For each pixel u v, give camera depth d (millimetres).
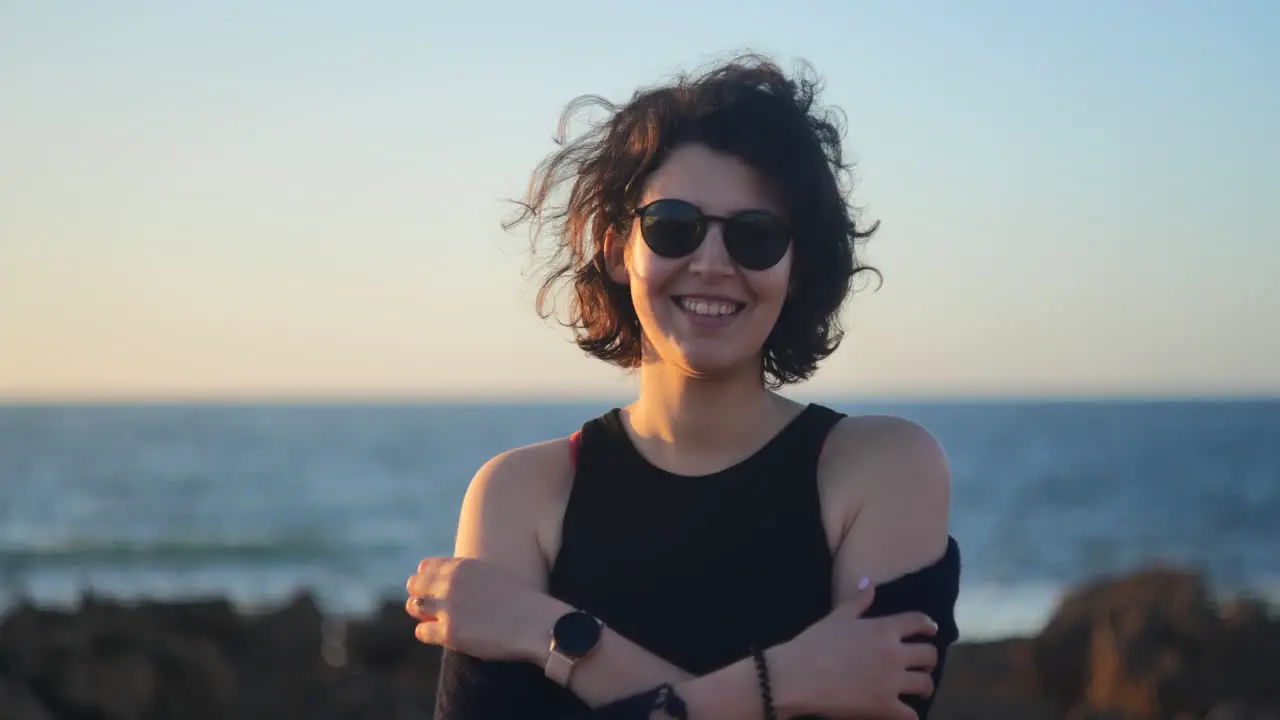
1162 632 10594
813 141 2264
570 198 2512
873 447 2229
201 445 80438
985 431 98875
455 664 2240
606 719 2023
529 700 2156
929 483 2201
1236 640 10414
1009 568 31078
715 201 2184
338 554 34719
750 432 2264
